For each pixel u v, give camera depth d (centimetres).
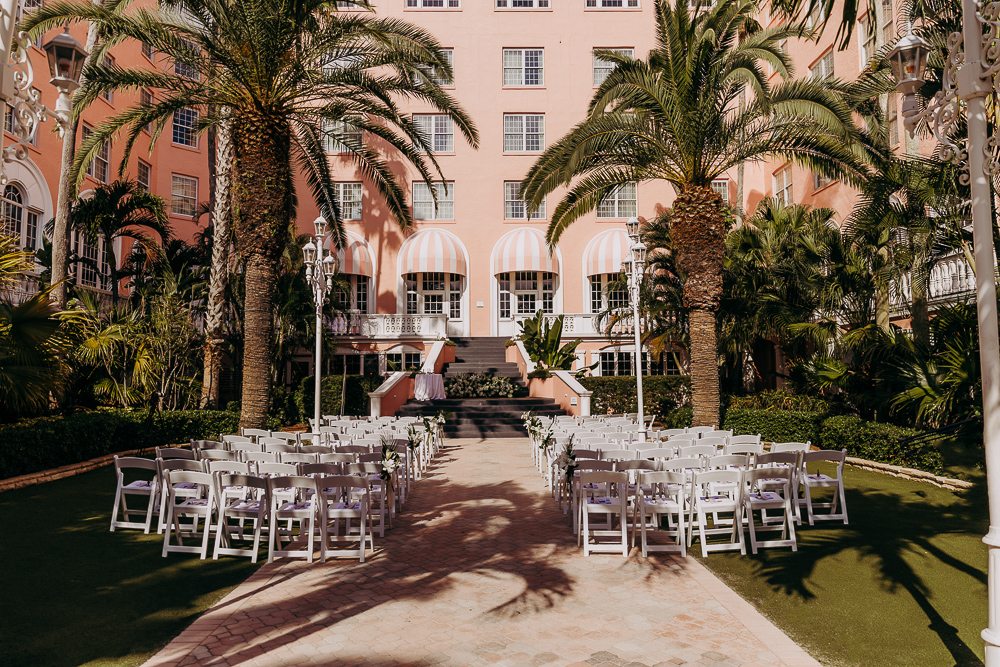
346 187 2928
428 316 2650
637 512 760
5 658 416
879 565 618
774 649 440
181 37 1209
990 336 338
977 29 354
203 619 495
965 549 663
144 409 1506
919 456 1068
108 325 1588
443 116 2977
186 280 2058
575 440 1015
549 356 2333
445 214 2961
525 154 2964
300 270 2072
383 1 2972
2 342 825
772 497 712
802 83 1176
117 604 521
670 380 2230
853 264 1373
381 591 564
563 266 2906
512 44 2988
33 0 1317
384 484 749
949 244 1073
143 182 2661
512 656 432
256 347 1106
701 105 1218
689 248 1292
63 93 471
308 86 1223
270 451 880
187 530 724
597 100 1293
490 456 1451
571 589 570
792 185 2619
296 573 615
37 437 1056
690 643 453
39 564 618
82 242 2227
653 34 2983
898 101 1798
